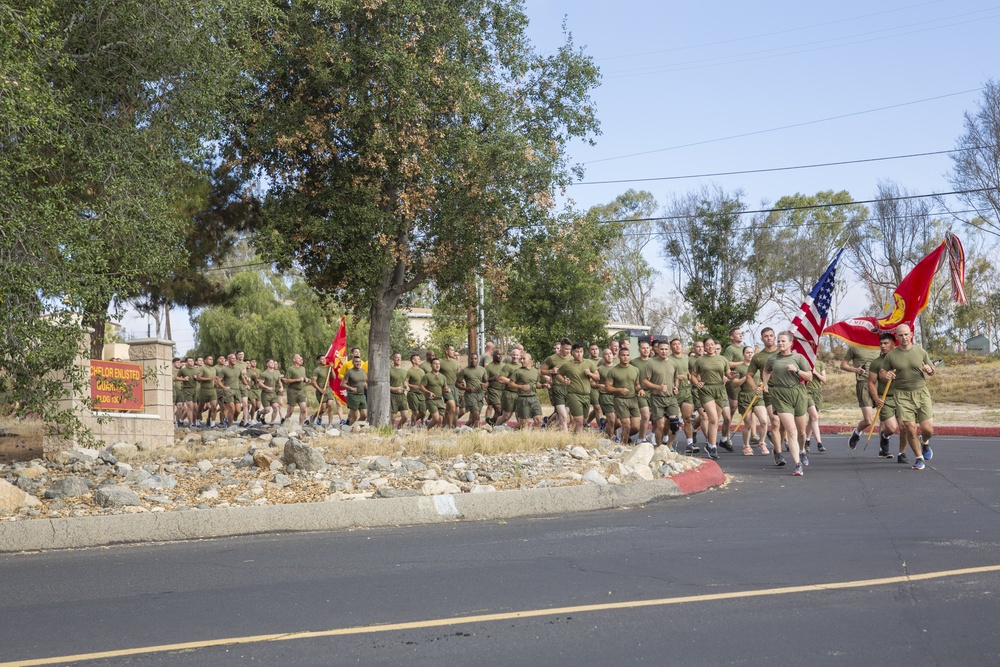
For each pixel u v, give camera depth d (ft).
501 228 68.33
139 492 35.40
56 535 28.48
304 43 66.03
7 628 18.30
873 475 42.52
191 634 17.40
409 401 74.84
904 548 24.17
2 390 36.91
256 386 90.12
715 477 42.06
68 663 15.66
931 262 56.80
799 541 25.73
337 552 26.13
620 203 217.77
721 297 175.52
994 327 214.90
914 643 15.74
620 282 205.87
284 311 167.43
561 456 44.04
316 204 68.90
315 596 20.36
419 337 189.67
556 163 69.56
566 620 17.69
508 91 70.69
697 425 61.82
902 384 44.73
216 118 44.68
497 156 65.21
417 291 86.53
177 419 91.25
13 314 34.12
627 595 19.61
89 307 36.96
